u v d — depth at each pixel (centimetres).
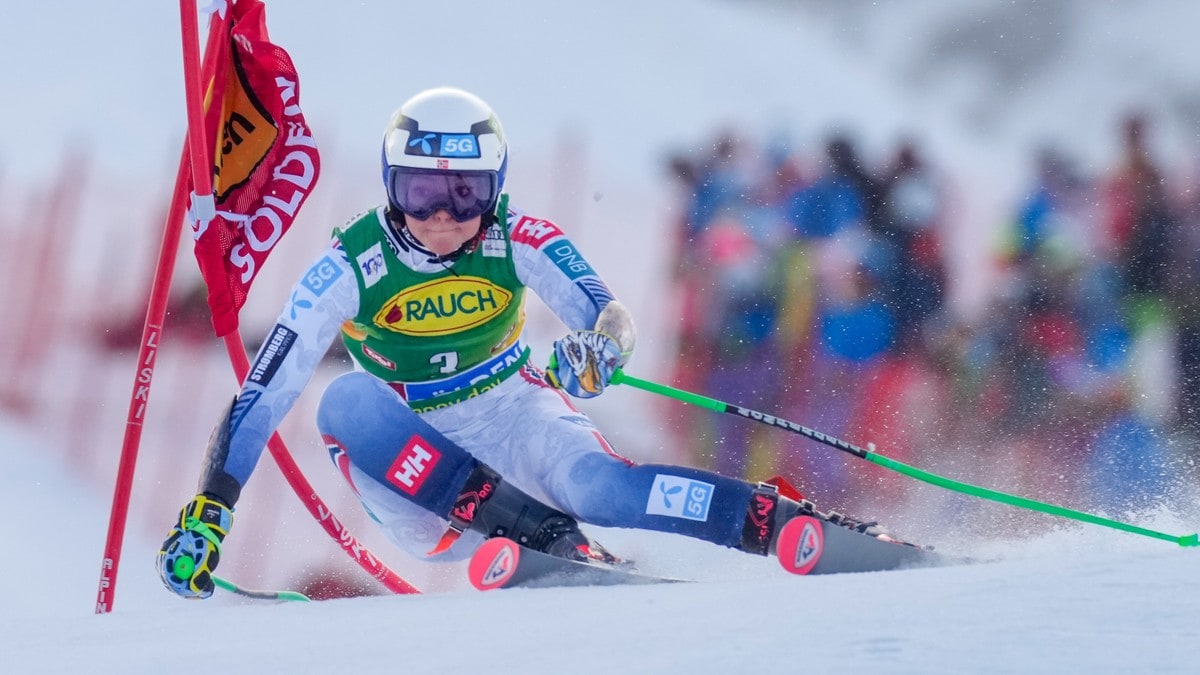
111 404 2533
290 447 2477
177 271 2723
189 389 2592
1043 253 2873
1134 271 2850
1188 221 2848
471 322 1417
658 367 2772
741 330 2773
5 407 2489
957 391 2728
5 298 2647
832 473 2630
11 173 2895
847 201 2838
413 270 1370
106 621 1020
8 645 922
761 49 4216
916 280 2806
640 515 1351
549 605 962
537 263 1385
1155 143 3023
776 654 674
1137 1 4888
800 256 2803
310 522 2333
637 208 3114
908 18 4744
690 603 896
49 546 2161
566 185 3231
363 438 1412
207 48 1452
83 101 3234
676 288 2869
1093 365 2766
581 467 1414
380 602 1070
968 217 2897
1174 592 773
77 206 2825
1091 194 2948
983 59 4741
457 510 1349
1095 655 636
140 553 2222
